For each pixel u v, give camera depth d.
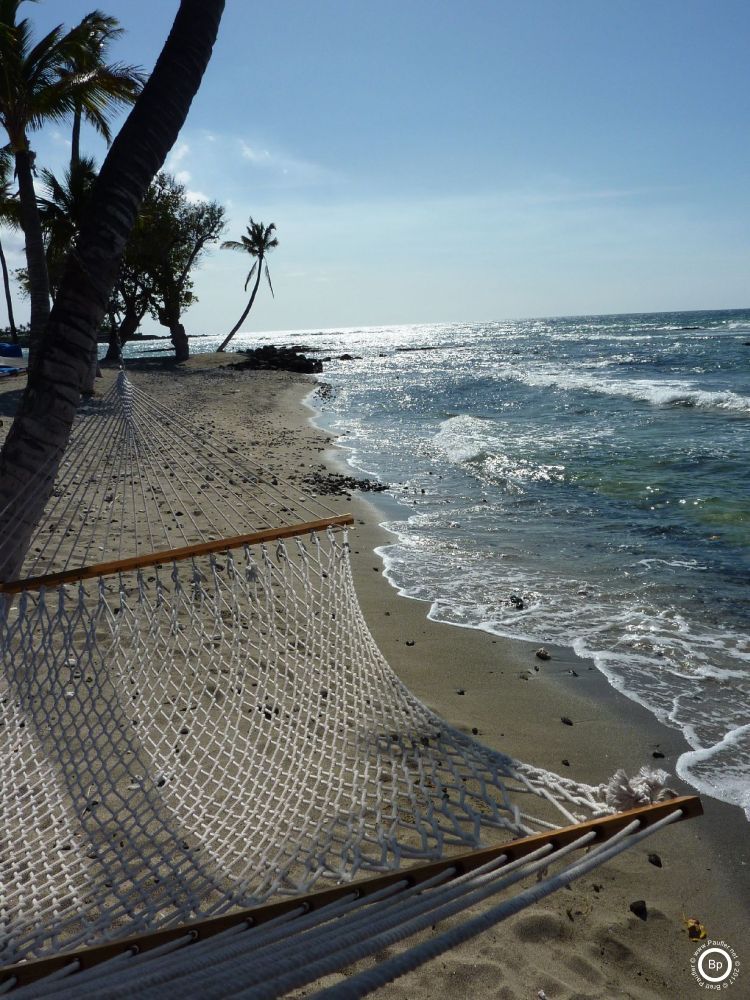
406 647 6.11
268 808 2.82
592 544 8.93
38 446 4.37
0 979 1.57
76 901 2.30
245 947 1.55
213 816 2.84
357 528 9.95
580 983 2.84
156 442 5.09
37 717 3.32
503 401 25.70
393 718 3.29
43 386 4.39
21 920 2.23
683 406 21.58
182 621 5.48
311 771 3.04
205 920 1.71
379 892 1.73
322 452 16.27
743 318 102.38
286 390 30.78
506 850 1.84
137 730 3.55
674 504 10.58
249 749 3.30
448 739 3.08
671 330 78.81
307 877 2.33
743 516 9.75
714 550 8.45
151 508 9.05
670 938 3.09
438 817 2.54
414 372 42.56
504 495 11.79
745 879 3.44
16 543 4.27
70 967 1.60
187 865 2.49
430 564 8.38
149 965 1.54
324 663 3.72
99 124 15.88
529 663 5.77
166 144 4.49
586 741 4.66
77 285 4.40
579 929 3.11
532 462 14.18
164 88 4.41
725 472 12.45
